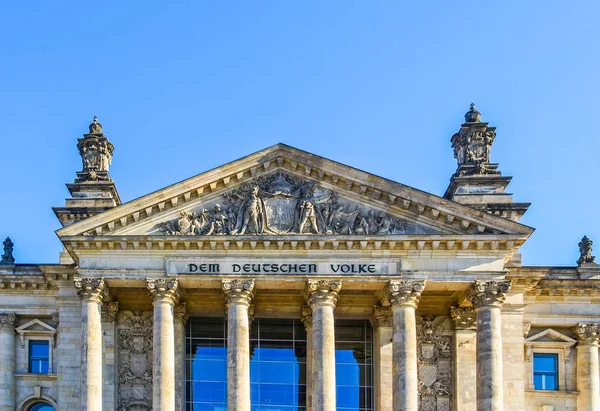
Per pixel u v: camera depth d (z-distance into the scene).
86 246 70.19
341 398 77.56
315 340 69.50
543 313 80.06
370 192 71.38
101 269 70.00
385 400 74.06
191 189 70.81
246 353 69.25
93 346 69.00
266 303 77.38
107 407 73.44
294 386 77.50
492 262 70.19
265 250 70.44
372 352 78.06
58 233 69.69
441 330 76.44
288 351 78.19
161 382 68.31
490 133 80.88
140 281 70.44
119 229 70.75
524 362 79.56
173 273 70.12
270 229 70.62
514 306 75.12
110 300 74.00
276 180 71.88
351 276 69.94
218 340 78.50
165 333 69.31
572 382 79.75
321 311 69.69
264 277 69.94
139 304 76.25
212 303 77.31
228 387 68.81
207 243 70.06
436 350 76.00
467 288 71.25
